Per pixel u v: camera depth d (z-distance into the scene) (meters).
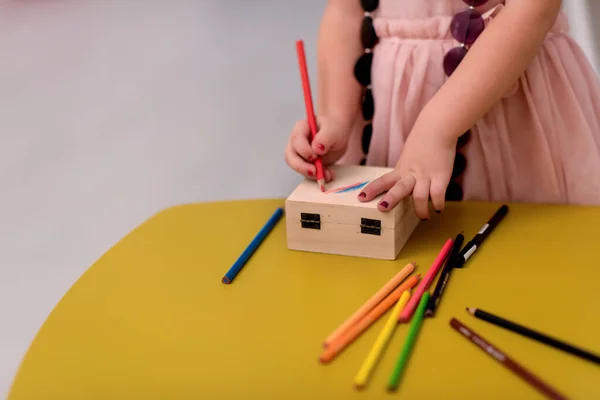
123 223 1.66
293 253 0.76
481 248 0.74
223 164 1.88
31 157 2.02
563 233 0.77
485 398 0.52
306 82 0.87
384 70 0.93
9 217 1.73
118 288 0.70
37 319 1.36
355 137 1.03
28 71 2.64
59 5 3.43
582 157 0.90
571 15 1.42
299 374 0.56
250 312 0.65
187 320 0.64
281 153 1.90
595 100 0.93
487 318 0.61
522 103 0.90
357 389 0.54
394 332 0.60
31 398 0.55
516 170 0.93
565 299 0.64
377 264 0.73
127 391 0.55
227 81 2.36
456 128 0.79
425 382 0.54
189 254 0.77
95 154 2.00
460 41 0.87
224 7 3.08
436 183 0.77
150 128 2.12
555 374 0.54
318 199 0.74
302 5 2.99
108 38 2.91
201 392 0.55
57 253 1.57
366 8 0.94
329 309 0.65
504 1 0.87
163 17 3.09
